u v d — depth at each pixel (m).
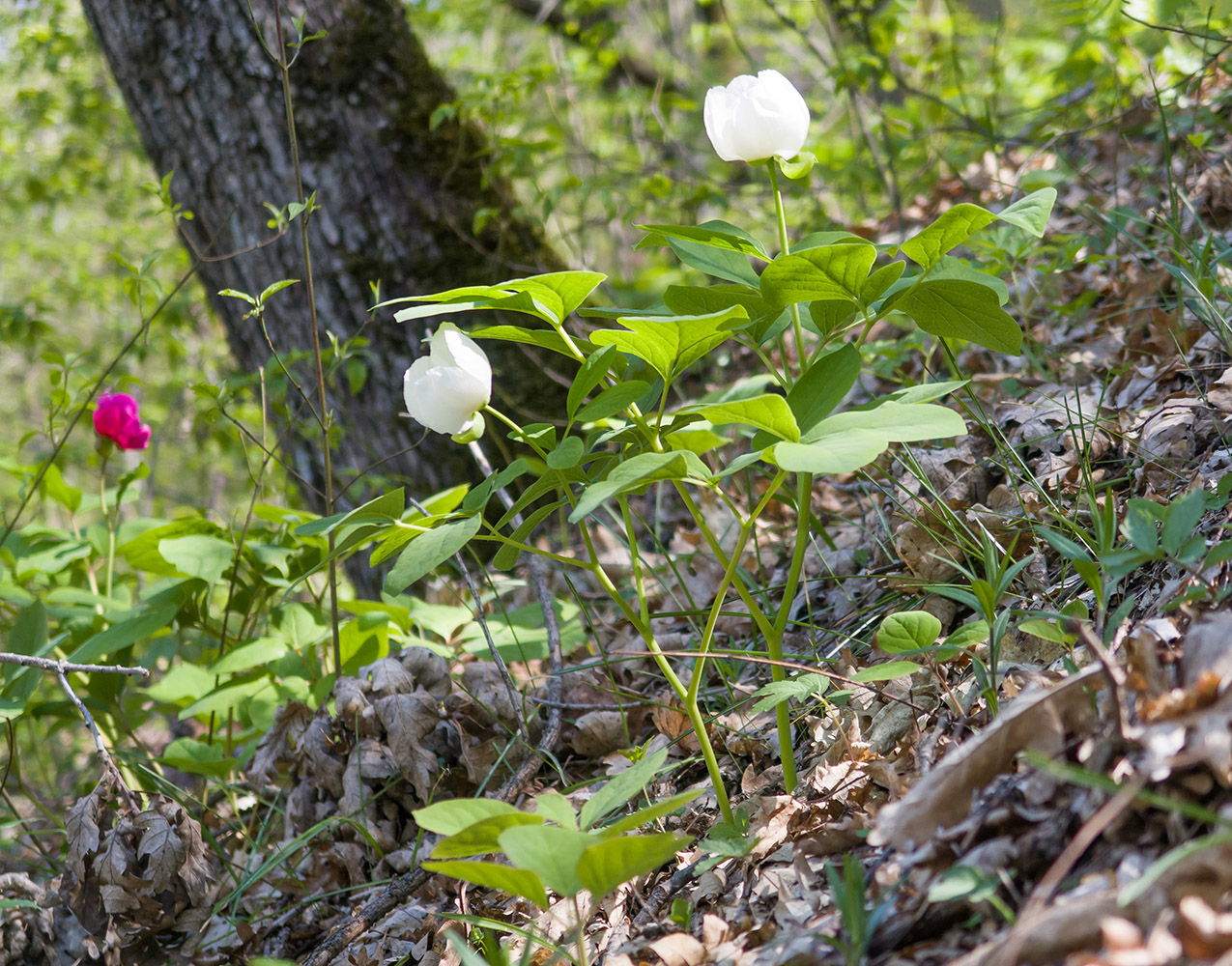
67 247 6.78
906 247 1.26
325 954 1.61
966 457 2.13
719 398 1.82
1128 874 0.88
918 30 4.84
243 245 3.41
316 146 3.29
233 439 4.22
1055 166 3.56
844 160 4.49
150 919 1.68
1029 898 0.92
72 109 5.66
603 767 2.02
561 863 1.02
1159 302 2.44
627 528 1.39
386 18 3.41
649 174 4.46
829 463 1.06
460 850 1.14
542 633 2.41
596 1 4.54
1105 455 1.93
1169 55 2.97
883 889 1.07
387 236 3.34
